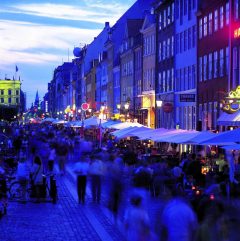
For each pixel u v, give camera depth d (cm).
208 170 3484
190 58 6556
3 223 2595
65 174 4903
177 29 7100
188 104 6588
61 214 2856
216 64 5597
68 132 9369
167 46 7588
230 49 5169
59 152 4912
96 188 3253
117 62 11475
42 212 2920
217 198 1504
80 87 18625
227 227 1320
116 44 11925
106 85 13038
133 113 8888
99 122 7400
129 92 10081
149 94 8431
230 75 5147
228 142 2522
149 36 8581
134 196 1608
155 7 8150
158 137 4025
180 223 1432
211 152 4834
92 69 15438
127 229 1630
